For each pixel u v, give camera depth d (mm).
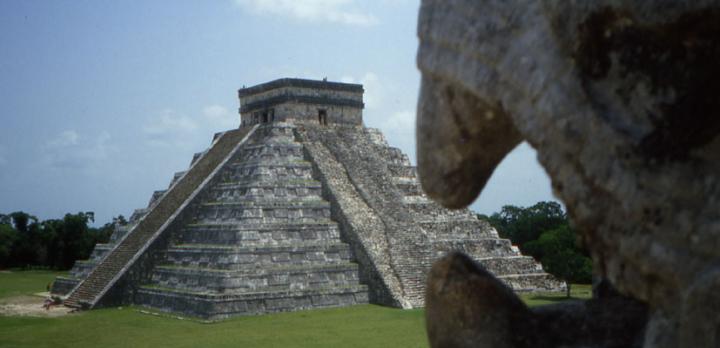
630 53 8125
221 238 49875
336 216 53969
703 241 7324
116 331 39125
